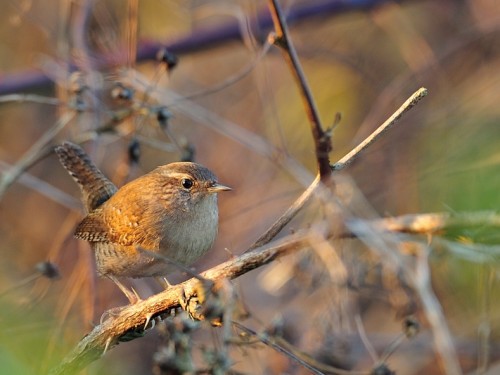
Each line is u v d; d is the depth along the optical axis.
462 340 11.09
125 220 8.87
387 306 12.28
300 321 11.37
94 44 11.91
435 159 12.71
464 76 14.17
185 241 8.91
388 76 14.52
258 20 13.09
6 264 13.00
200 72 14.29
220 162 13.62
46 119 13.98
